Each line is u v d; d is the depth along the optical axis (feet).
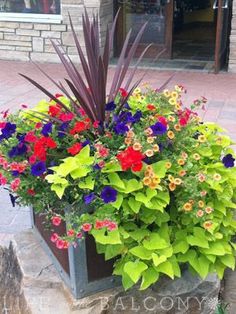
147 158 7.47
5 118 8.80
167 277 7.77
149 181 6.97
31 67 26.68
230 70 25.40
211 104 19.90
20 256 8.71
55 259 8.23
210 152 8.03
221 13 24.07
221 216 7.55
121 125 7.61
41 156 7.38
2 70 26.00
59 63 27.50
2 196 12.60
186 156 7.50
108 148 7.59
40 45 27.66
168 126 7.85
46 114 8.71
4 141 8.02
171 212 7.67
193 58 28.66
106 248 7.11
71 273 7.52
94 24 8.10
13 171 7.46
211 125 8.91
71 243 6.92
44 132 7.82
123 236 7.02
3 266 9.45
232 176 8.08
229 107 19.54
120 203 6.91
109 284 7.73
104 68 7.83
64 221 7.44
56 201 7.53
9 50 28.14
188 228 7.53
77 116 8.25
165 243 7.11
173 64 27.09
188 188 7.17
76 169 7.04
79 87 8.34
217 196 7.62
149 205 6.88
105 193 6.91
